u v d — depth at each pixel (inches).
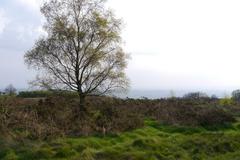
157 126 1053.2
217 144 830.5
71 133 859.4
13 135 776.9
